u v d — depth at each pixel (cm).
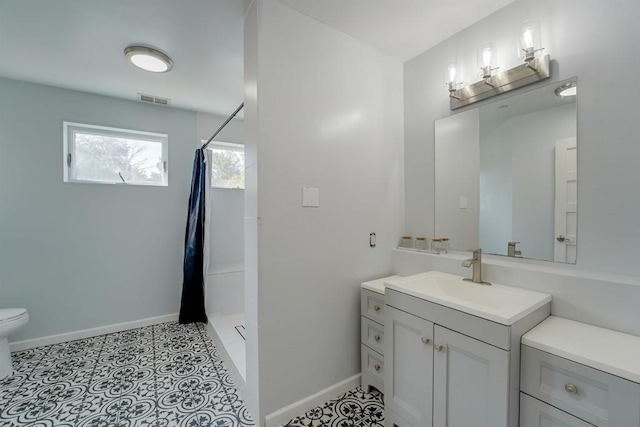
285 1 151
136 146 289
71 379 193
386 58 205
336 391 177
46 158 245
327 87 172
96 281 266
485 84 165
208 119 318
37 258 243
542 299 125
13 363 213
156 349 237
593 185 128
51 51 192
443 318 123
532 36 140
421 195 207
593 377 90
